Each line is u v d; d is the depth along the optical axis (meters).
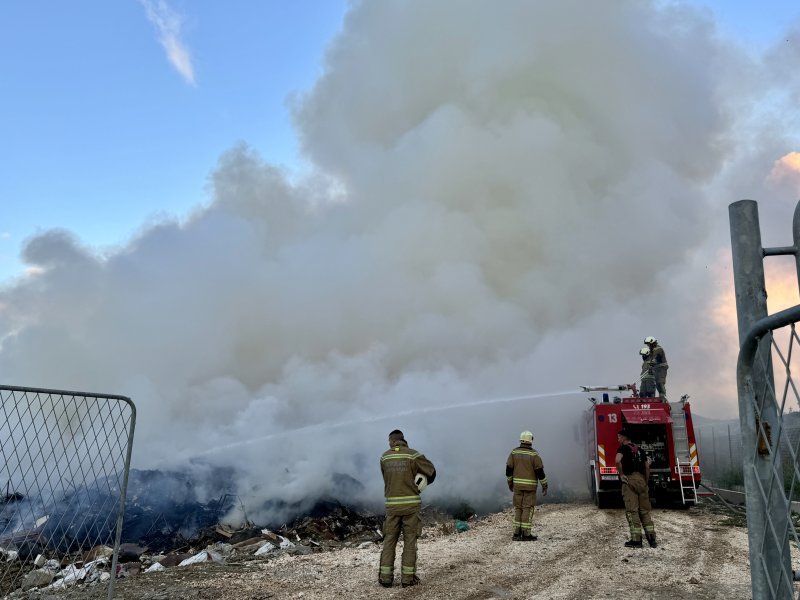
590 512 14.89
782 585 2.79
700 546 9.76
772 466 2.71
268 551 11.12
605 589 6.94
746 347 2.87
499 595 6.80
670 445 14.87
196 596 6.93
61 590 6.92
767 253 3.30
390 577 7.37
